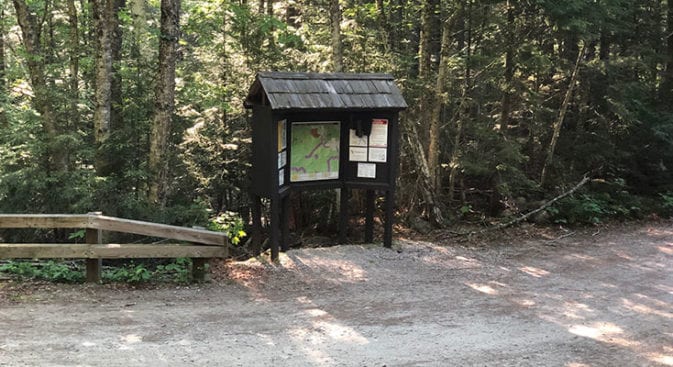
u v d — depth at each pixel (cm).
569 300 748
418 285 789
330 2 1255
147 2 1309
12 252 693
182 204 962
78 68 1323
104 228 703
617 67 1305
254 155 878
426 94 1181
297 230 1188
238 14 1137
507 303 727
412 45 1455
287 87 841
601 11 1123
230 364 504
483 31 1182
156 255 718
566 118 1486
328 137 915
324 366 513
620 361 561
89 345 523
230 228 989
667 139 1370
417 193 1177
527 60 1143
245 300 691
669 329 655
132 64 1014
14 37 1764
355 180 939
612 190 1380
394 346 571
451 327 633
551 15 1091
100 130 947
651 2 1504
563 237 1116
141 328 575
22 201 816
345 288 760
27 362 477
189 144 1091
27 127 868
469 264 908
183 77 1162
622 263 945
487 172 1173
